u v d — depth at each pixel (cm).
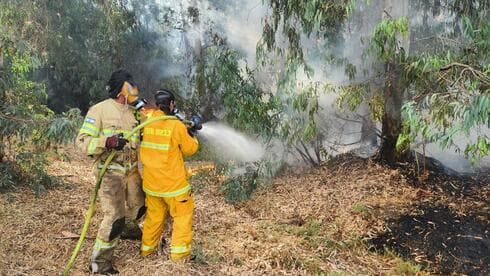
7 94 642
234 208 601
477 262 457
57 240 440
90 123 378
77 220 500
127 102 398
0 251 409
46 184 638
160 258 408
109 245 380
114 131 383
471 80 515
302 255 445
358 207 573
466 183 650
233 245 456
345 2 592
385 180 655
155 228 409
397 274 433
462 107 477
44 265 390
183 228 399
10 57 661
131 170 402
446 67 533
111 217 380
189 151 407
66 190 630
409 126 555
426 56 559
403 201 600
